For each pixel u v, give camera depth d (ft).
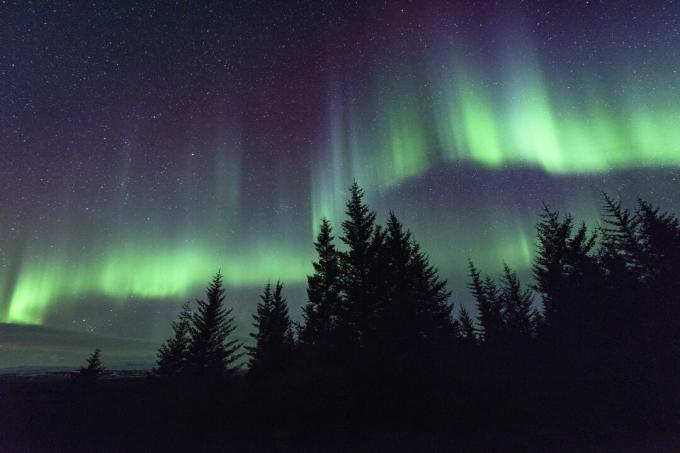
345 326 67.10
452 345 68.03
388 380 52.65
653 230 84.79
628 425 37.35
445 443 35.63
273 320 130.31
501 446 33.58
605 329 66.03
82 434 40.78
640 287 70.69
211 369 125.29
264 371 88.48
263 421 45.88
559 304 80.28
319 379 53.72
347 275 76.89
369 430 41.45
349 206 85.25
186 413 48.21
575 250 86.79
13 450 36.06
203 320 137.39
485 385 51.03
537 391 49.16
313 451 35.01
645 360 52.54
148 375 141.28
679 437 32.32
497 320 124.47
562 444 33.01
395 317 64.80
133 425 43.62
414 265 81.30
